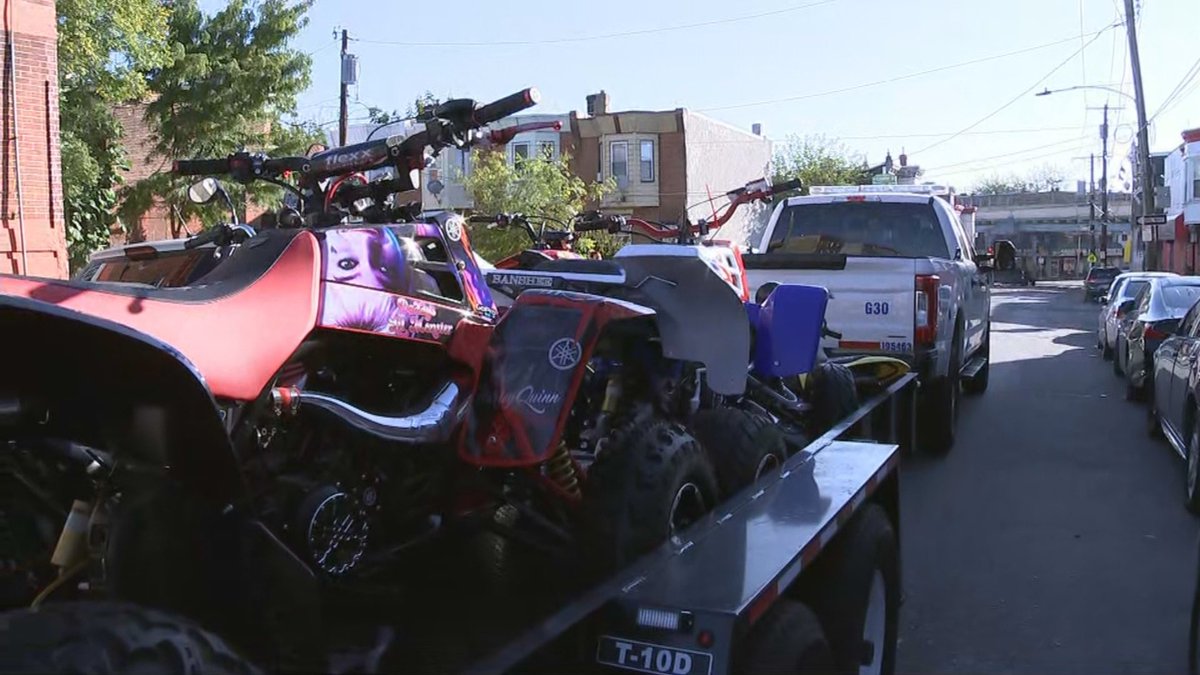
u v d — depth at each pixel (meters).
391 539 3.60
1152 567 6.30
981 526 7.28
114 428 2.54
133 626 2.03
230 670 2.15
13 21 12.97
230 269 3.20
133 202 20.20
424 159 4.07
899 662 4.91
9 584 2.55
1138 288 18.88
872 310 8.84
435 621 3.69
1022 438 10.75
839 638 3.97
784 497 4.20
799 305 6.18
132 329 2.30
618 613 3.13
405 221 4.17
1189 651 4.80
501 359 3.77
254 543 2.66
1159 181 58.94
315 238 3.29
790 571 3.42
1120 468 9.23
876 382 7.77
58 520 2.62
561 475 3.96
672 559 3.48
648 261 5.01
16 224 13.08
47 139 13.51
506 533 4.03
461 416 3.74
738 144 49.12
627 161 42.16
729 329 5.02
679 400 4.93
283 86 21.44
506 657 3.20
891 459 5.04
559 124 4.26
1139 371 12.73
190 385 2.37
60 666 1.90
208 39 21.09
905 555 6.59
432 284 3.83
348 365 3.53
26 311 2.18
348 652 3.01
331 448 3.28
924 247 10.36
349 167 4.01
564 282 5.00
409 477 3.56
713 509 4.18
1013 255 12.39
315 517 3.08
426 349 3.70
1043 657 4.96
